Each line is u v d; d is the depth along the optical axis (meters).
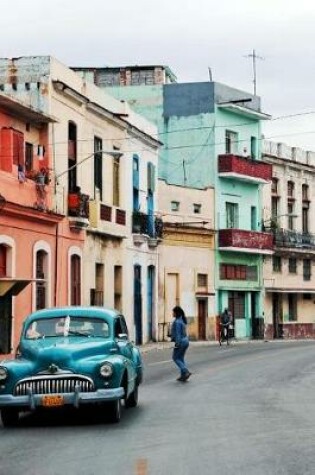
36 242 33.94
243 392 21.31
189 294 55.62
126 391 16.48
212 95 59.34
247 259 61.97
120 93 60.75
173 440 13.59
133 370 17.55
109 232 42.09
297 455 12.05
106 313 17.27
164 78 61.88
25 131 33.66
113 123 42.88
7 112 32.06
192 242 56.19
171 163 60.00
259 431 14.45
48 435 14.35
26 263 33.03
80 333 16.72
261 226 63.88
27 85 35.16
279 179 66.19
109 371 15.27
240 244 59.28
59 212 36.06
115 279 44.12
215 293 58.38
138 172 47.31
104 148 41.72
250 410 17.52
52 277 35.50
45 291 35.00
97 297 41.34
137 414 17.08
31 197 33.38
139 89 60.53
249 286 62.00
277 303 65.88
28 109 32.41
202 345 48.72
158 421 15.96
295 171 68.00
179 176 59.78
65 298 36.69
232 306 60.53
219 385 23.25
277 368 29.25
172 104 60.12
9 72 35.41
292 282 66.94
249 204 62.69
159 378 25.56
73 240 37.66
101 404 15.62
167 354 38.34
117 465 11.45
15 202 31.88
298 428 14.78
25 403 15.05
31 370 15.24
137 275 47.34
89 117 39.72
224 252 59.38
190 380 24.84
